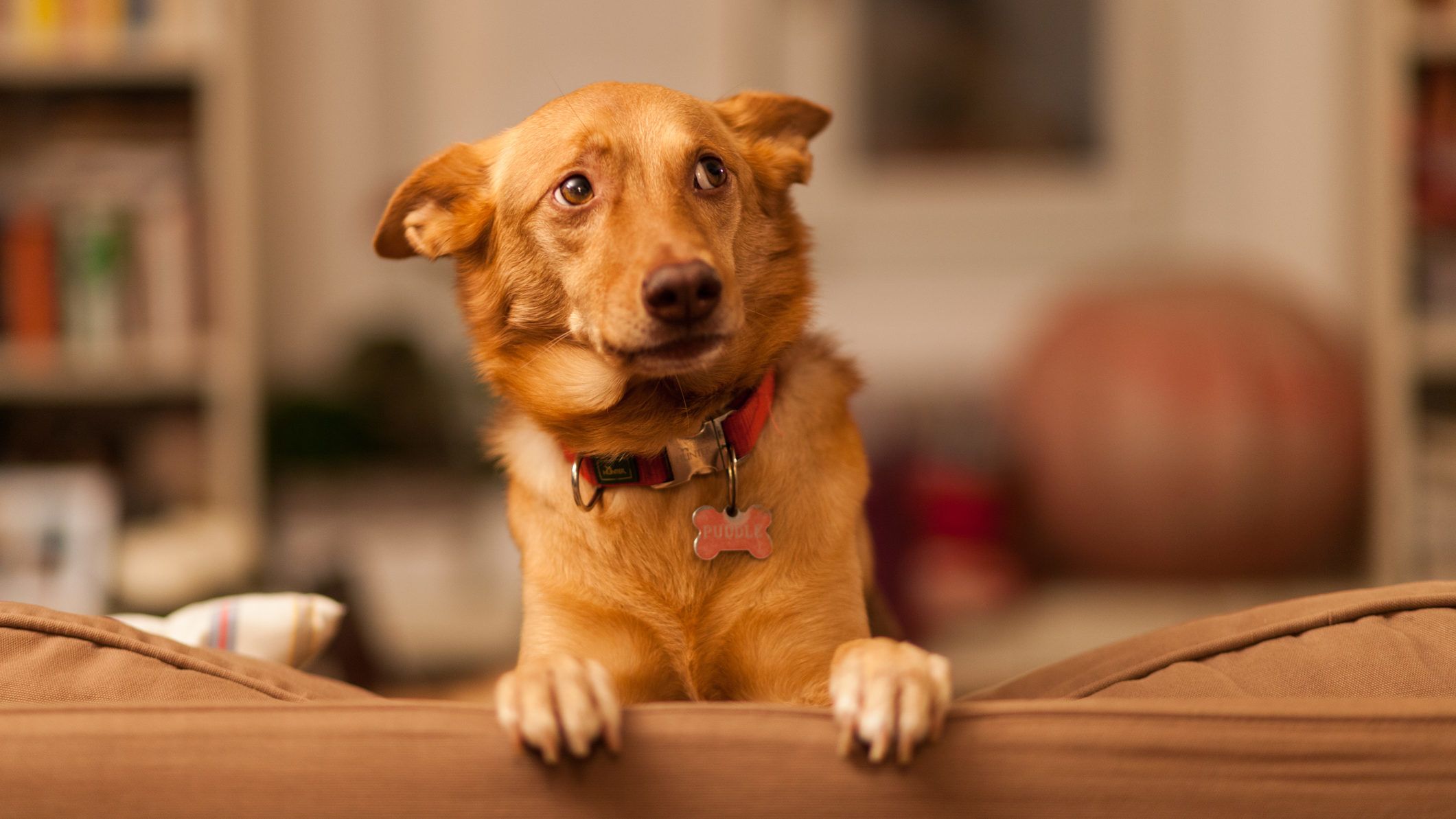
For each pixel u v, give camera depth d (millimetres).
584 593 1229
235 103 2918
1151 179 4070
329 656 2355
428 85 4043
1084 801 688
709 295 1139
